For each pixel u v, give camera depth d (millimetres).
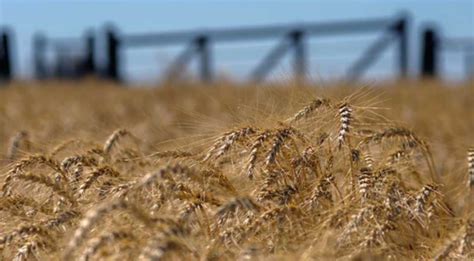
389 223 7824
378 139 8953
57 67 52312
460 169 10367
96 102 27688
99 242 6707
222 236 7398
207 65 48062
